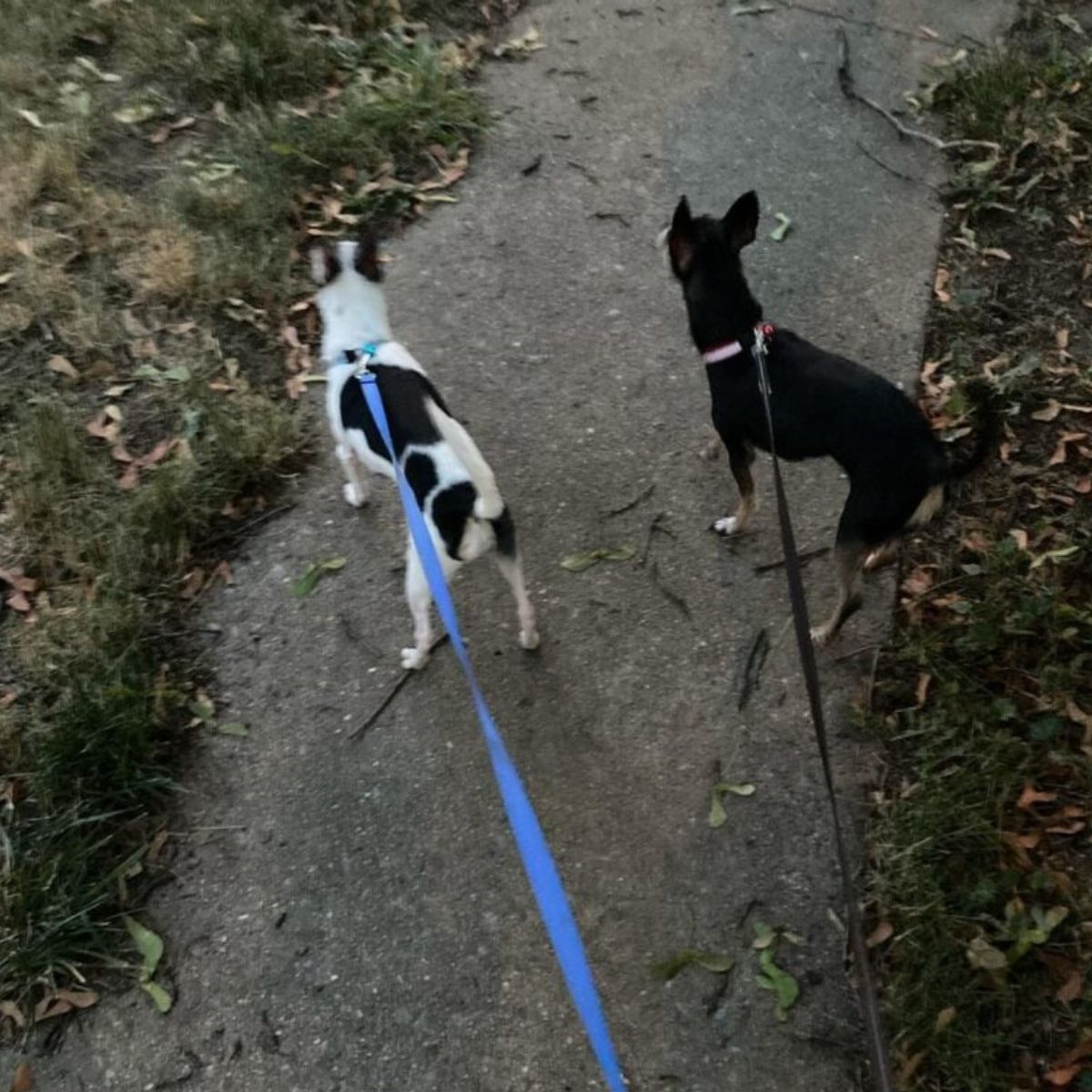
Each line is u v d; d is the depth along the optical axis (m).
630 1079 1.18
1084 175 2.14
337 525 1.65
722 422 1.47
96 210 2.06
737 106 2.31
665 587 1.58
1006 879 1.27
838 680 1.48
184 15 2.42
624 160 2.20
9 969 1.23
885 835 1.33
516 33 2.48
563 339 1.89
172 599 1.57
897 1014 1.19
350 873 1.33
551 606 1.56
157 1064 1.20
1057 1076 1.15
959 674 1.45
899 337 1.88
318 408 1.80
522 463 1.72
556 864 1.33
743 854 1.33
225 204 2.07
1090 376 1.79
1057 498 1.64
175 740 1.43
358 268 1.53
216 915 1.30
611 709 1.46
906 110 2.29
